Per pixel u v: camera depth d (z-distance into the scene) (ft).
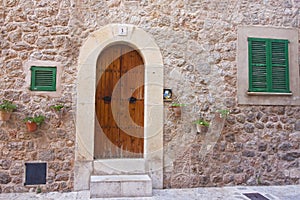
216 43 13.35
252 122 13.30
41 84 12.00
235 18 13.57
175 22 13.11
